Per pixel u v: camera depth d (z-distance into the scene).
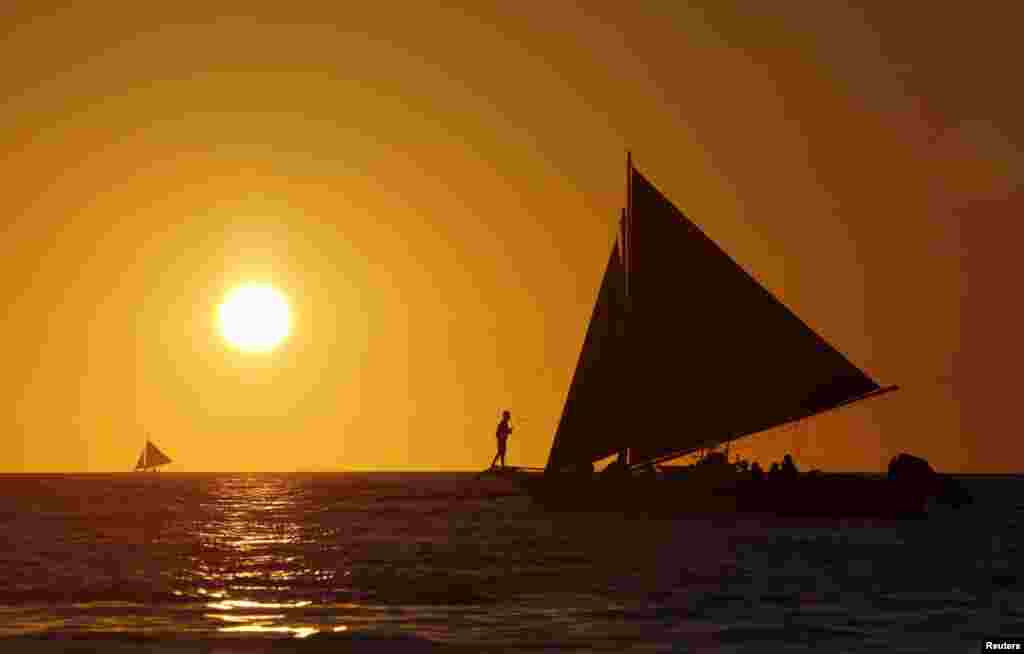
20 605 111.56
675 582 122.62
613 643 91.19
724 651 88.25
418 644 91.06
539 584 121.94
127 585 124.44
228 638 93.50
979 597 112.44
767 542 157.62
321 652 89.12
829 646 89.88
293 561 144.88
